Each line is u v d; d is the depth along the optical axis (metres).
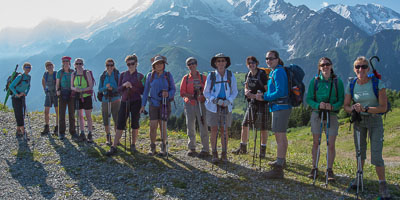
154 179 6.41
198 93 8.14
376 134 5.57
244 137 8.65
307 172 6.95
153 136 8.23
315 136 6.50
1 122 11.44
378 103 5.60
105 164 7.36
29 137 9.77
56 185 6.11
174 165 7.36
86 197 5.55
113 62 9.17
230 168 7.17
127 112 8.20
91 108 9.43
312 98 6.46
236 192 5.75
